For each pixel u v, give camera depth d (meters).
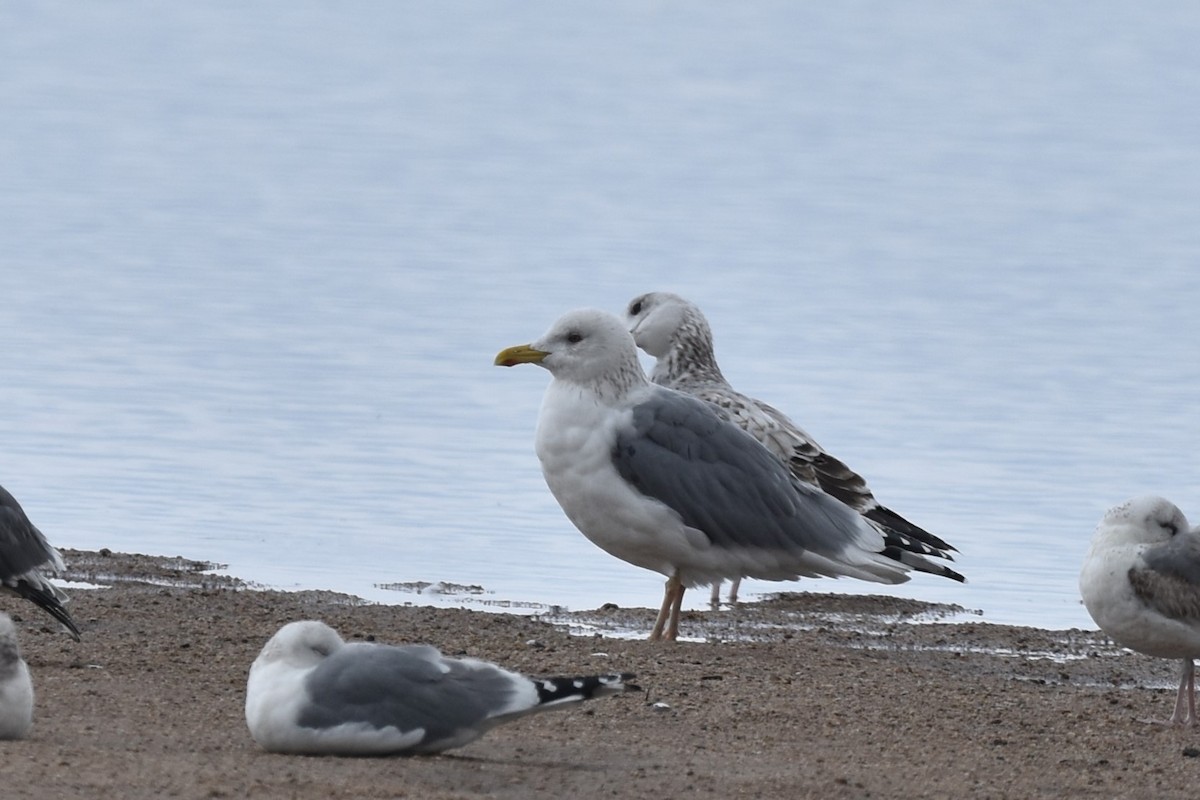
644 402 15.03
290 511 20.20
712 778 10.27
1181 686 12.71
